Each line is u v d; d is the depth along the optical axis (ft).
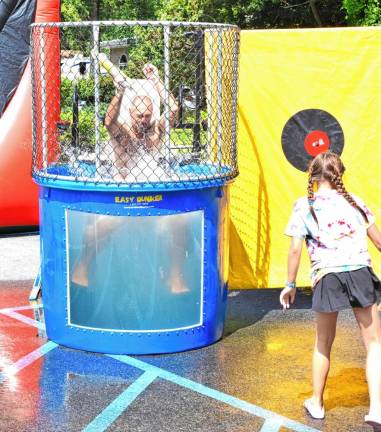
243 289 28.40
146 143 24.41
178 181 22.95
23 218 37.27
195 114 25.07
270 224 27.02
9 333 25.43
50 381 22.41
